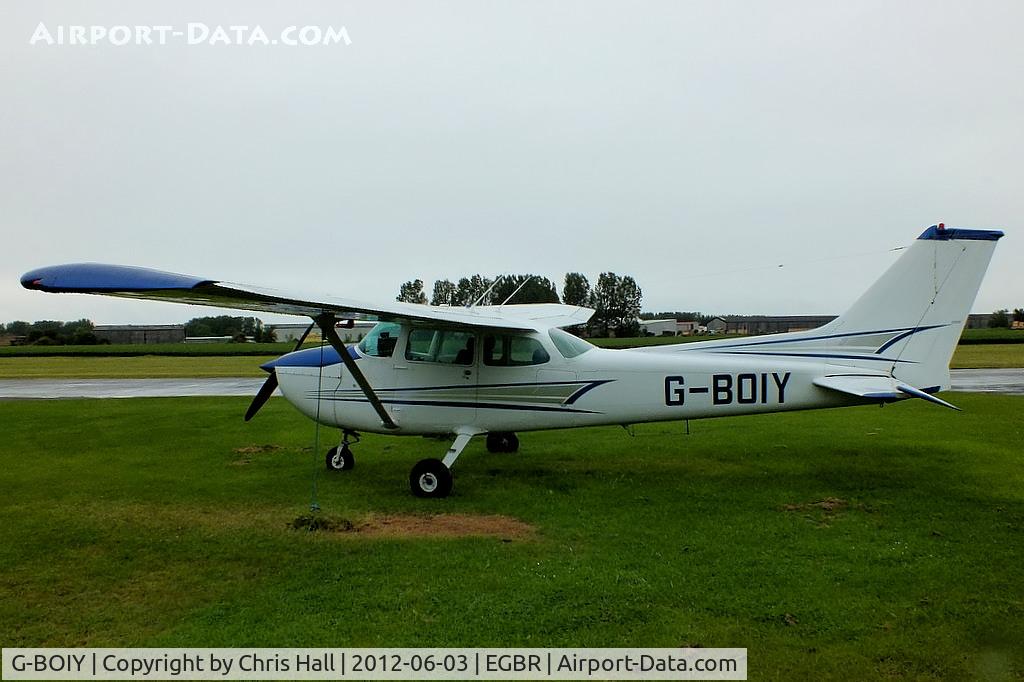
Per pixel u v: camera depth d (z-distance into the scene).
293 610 4.23
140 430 11.67
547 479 7.85
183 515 6.41
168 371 27.39
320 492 7.32
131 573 4.88
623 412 7.44
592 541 5.54
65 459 9.20
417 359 7.67
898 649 3.68
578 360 7.48
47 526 6.04
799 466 8.35
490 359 7.53
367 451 9.65
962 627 3.92
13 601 4.41
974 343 40.56
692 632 3.89
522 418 7.52
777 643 3.76
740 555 5.16
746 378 7.27
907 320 7.40
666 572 4.80
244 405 15.23
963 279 7.32
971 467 8.14
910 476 7.74
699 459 8.88
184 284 4.45
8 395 18.06
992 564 4.92
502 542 5.54
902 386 7.16
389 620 4.08
